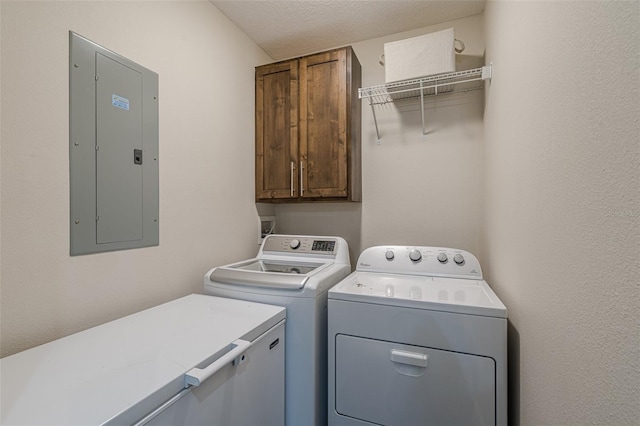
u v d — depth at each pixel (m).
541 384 0.80
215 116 1.71
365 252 1.72
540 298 0.81
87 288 1.07
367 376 1.19
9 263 0.88
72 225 1.03
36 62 0.93
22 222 0.90
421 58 1.66
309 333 1.25
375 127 2.05
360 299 1.22
